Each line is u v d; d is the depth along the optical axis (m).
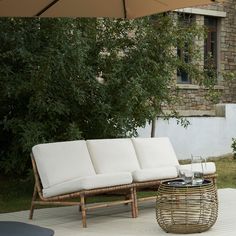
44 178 9.15
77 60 11.16
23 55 11.04
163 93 12.28
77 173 9.41
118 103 11.89
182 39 12.59
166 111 15.60
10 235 5.98
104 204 9.18
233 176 13.60
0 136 12.16
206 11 19.70
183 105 18.80
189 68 12.95
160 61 12.30
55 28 11.12
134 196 9.36
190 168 9.84
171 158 10.69
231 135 18.38
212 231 8.47
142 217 9.41
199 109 19.19
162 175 9.62
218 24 20.45
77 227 8.82
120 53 12.23
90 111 12.00
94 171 9.67
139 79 11.69
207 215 8.40
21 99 11.84
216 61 20.42
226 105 18.30
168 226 8.41
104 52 12.18
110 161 9.92
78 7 7.91
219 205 10.18
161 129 16.62
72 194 8.86
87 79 11.73
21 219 9.41
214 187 8.56
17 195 11.53
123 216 9.51
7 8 7.87
